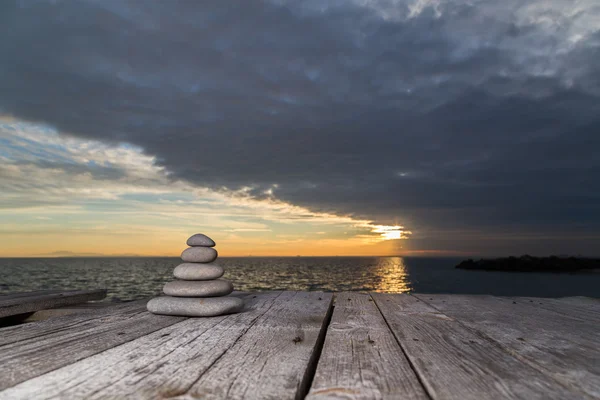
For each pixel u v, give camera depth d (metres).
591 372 1.73
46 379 1.59
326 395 1.44
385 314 3.38
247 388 1.49
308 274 71.94
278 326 2.80
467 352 2.09
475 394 1.45
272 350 2.10
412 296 4.75
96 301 5.23
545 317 3.27
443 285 36.16
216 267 3.63
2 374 1.66
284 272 81.50
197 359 1.91
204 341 2.31
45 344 2.23
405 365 1.85
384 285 40.16
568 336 2.51
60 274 80.06
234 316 3.25
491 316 3.30
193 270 3.53
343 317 3.24
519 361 1.91
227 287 3.58
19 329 2.69
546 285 31.50
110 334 2.52
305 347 2.17
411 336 2.49
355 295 4.87
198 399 1.37
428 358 1.96
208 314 3.20
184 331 2.62
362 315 3.35
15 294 4.61
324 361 1.91
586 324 2.95
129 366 1.78
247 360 1.89
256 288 40.81
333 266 124.69
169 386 1.51
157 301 3.36
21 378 1.60
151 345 2.21
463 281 40.50
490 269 59.34
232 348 2.14
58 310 3.99
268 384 1.54
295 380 1.59
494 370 1.76
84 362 1.85
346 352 2.10
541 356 2.00
